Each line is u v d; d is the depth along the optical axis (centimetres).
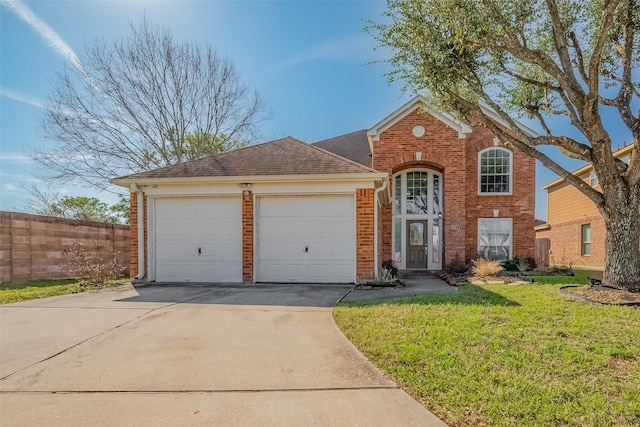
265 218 987
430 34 723
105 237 1291
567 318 529
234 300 716
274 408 294
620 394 307
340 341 455
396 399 307
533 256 1401
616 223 732
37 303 694
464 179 1352
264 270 981
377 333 471
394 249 1474
